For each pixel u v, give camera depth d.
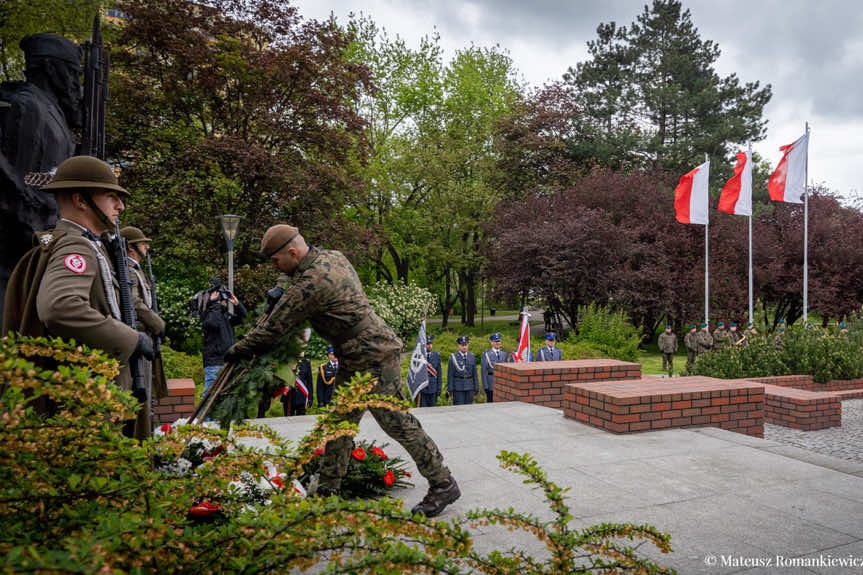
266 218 19.27
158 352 3.04
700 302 28.92
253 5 20.23
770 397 9.70
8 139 6.55
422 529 1.67
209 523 2.19
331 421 2.05
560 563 1.87
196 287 19.02
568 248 28.00
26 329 2.10
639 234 29.91
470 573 1.77
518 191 38.72
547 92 37.88
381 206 32.69
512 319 51.34
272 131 19.45
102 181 2.33
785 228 33.97
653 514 3.57
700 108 40.47
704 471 4.52
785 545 3.12
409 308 26.81
